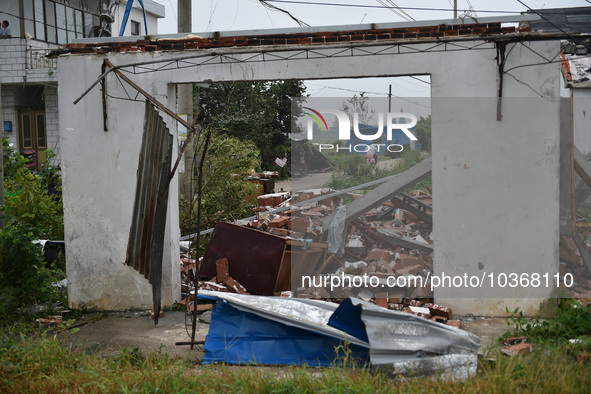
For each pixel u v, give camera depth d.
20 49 19.58
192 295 8.63
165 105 8.20
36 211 11.72
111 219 8.50
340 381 5.18
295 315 6.57
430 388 5.09
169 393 5.30
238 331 6.71
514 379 5.32
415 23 7.70
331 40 7.83
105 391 5.21
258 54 7.97
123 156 8.39
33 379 5.66
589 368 5.45
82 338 7.35
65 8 21.39
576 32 7.37
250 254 9.26
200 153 12.93
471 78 7.65
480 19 7.53
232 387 5.21
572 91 11.42
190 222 11.70
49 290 9.09
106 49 8.27
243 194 13.08
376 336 5.61
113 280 8.58
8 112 20.70
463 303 7.92
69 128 8.48
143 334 7.47
